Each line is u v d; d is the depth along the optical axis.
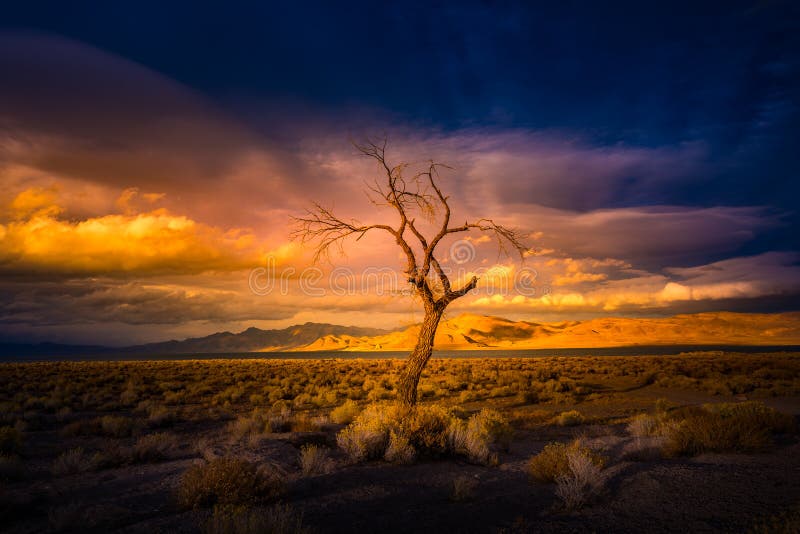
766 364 45.16
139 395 26.00
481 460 9.43
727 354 73.69
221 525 4.97
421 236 13.63
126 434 14.30
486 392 27.27
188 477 6.79
